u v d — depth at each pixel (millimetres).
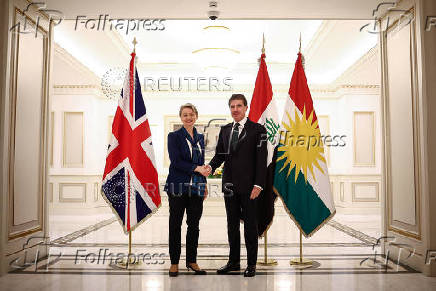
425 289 2703
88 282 2871
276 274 3104
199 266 3408
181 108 3154
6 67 3209
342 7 3939
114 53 7051
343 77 7934
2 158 3139
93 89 8516
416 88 3357
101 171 8836
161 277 3006
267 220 3330
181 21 5961
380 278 3002
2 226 3111
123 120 3477
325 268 3320
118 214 3373
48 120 4066
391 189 3889
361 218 7629
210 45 5957
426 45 3227
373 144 8492
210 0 3801
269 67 8117
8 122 3234
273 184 3377
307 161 3387
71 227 6234
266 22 5984
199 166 3020
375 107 8516
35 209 3771
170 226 3059
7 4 3248
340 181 8656
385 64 4055
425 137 3184
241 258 3758
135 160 3402
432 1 3250
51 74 4145
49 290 2668
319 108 8922
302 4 3893
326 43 6355
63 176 8398
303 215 3363
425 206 3158
